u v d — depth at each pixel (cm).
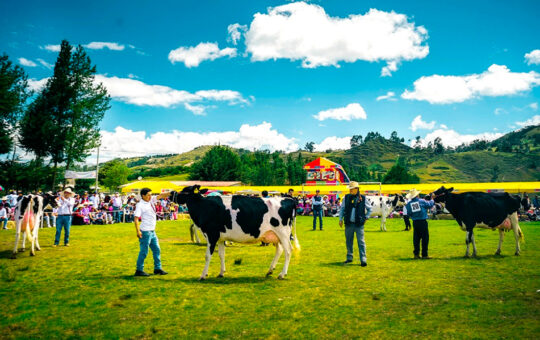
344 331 453
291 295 621
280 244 804
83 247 1207
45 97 3875
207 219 764
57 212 1248
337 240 1405
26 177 3319
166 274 798
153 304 571
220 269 851
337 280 728
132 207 2467
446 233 1627
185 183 4750
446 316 504
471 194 995
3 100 3203
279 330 459
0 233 1625
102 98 4119
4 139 3206
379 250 1140
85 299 600
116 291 649
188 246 1254
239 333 450
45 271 826
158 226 2088
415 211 968
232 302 581
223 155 7375
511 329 451
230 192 3688
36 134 3581
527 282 684
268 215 775
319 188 3694
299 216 3048
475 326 464
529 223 2217
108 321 495
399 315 512
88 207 2200
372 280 723
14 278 745
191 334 447
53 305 566
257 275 786
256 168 9069
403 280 719
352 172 13150
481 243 1260
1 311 538
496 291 625
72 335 446
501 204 985
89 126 4025
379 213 1966
